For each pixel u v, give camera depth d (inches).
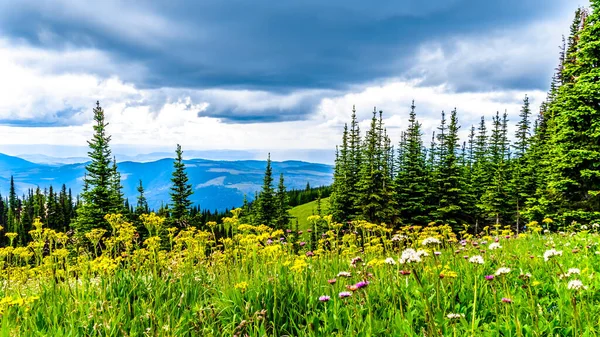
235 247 295.7
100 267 234.2
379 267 248.7
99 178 1413.6
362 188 1678.2
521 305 194.2
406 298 196.1
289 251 308.3
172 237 306.5
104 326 178.2
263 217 1839.3
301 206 4446.4
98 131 1439.5
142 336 185.5
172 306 215.5
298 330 183.9
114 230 279.4
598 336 154.9
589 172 867.4
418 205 1689.2
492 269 273.3
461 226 1637.6
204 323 189.0
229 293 223.8
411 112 1903.3
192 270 276.8
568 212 882.1
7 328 182.9
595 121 858.1
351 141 2031.3
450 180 1711.4
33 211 3609.7
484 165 2239.2
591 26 868.0
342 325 189.2
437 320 173.8
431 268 235.5
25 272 275.9
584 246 336.2
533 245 392.5
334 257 322.0
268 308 210.1
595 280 216.2
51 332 183.9
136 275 257.4
